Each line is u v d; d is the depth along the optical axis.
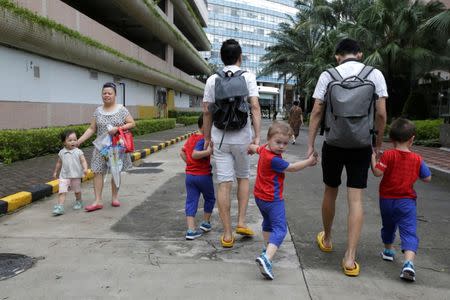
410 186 3.99
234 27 102.25
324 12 31.73
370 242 4.83
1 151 9.94
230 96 4.36
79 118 16.88
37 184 7.55
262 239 4.91
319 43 38.34
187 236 4.87
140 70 23.56
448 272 4.00
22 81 12.54
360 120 3.75
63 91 15.48
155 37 31.17
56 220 5.70
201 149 4.94
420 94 23.31
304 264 4.15
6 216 5.92
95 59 16.77
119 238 4.93
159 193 7.56
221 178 4.62
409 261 3.76
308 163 3.98
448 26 15.33
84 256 4.33
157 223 5.59
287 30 41.69
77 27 15.55
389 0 22.52
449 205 6.82
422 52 21.20
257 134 4.67
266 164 4.02
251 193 7.54
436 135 17.66
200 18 49.25
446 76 22.38
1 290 3.54
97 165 6.29
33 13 11.83
